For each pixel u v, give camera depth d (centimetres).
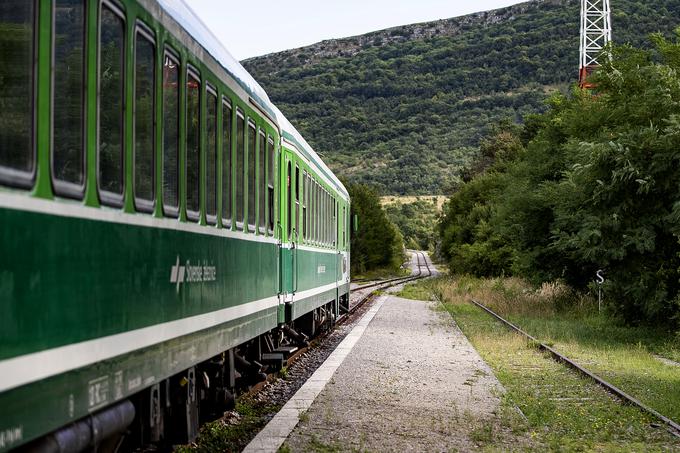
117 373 565
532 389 1401
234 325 927
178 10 732
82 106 507
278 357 1358
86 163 513
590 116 2505
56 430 498
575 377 1541
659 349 2048
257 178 1064
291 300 1390
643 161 2114
